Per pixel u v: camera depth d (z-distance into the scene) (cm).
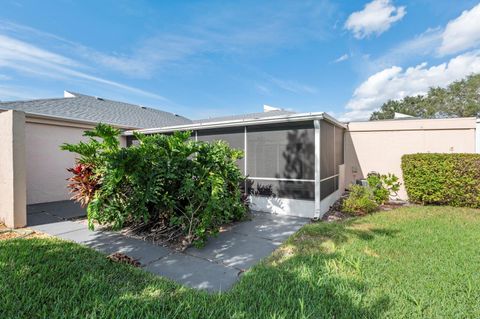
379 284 281
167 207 455
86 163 497
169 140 441
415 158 766
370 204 662
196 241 414
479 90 2692
